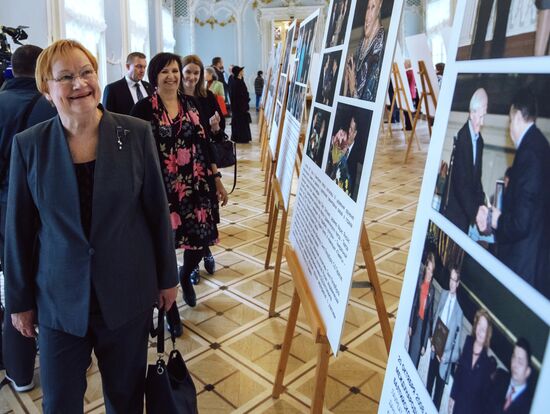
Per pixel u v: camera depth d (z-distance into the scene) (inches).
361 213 47.6
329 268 56.9
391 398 37.8
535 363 21.2
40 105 78.6
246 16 650.2
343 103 61.5
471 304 27.2
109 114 55.9
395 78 329.7
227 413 80.5
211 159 109.3
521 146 23.6
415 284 35.8
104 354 58.9
